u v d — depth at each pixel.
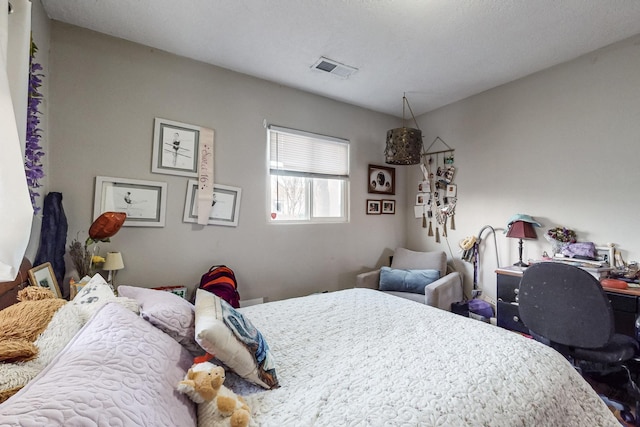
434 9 1.77
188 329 1.03
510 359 1.10
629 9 1.77
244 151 2.59
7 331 0.73
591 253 2.20
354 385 0.95
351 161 3.33
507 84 2.79
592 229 2.27
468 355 1.13
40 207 1.71
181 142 2.28
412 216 3.74
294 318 1.60
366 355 1.17
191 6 1.75
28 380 0.65
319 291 3.05
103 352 0.71
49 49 1.85
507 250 2.81
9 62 0.92
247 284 2.60
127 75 2.09
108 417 0.53
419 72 2.57
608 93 2.18
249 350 0.99
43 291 1.04
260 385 0.99
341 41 2.11
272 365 1.03
